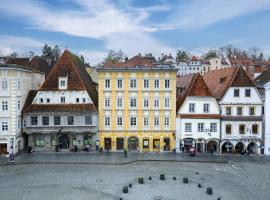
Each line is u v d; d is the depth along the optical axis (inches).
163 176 2117.4
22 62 3895.2
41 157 2746.1
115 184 2009.1
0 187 1952.5
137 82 3004.4
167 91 3011.8
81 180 2100.1
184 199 1731.1
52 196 1792.6
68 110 2984.7
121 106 3021.7
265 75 3479.3
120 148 3063.5
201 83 3063.5
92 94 3238.2
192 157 2805.1
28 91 3203.7
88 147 3021.7
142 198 1740.9
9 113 2832.2
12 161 2554.1
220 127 3019.2
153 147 3053.6
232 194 1850.4
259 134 3009.4
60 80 3041.3
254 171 2395.4
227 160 2723.9
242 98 3016.7
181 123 3019.2
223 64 7741.1
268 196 1834.4
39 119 2994.6
